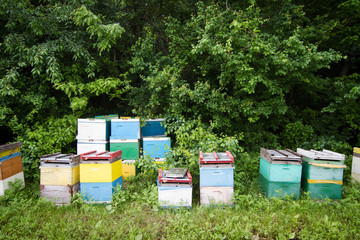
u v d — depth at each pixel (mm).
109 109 8906
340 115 8695
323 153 5172
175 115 7047
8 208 4238
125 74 7934
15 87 6613
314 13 9688
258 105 7285
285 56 6141
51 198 4633
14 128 6414
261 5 7844
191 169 5535
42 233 3750
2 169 4660
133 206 4641
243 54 6203
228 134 7934
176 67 7262
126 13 7973
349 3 8320
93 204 4609
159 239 3744
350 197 4801
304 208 4363
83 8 6043
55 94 7648
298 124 8430
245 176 5988
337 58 6453
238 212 4344
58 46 6504
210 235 3701
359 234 3703
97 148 6215
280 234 3678
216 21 6434
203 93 6688
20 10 6414
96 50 7926
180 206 4438
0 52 6664
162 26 8367
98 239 3623
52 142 6309
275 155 4992
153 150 6293
